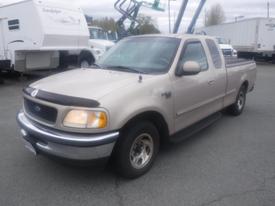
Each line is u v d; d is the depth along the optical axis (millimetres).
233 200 3719
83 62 14531
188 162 4766
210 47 5828
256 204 3639
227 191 3922
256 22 25047
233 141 5738
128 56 5121
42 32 12016
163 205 3617
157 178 4234
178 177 4273
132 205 3613
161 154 5055
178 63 4746
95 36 16625
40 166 4527
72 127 3592
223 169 4543
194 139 5812
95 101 3609
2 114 7445
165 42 5070
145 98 4055
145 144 4266
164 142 4719
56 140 3639
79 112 3580
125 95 3844
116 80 4172
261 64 26297
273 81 14344
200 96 5230
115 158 3990
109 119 3635
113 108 3672
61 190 3906
